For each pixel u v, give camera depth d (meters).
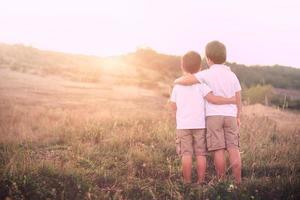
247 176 4.49
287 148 5.16
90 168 4.37
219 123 4.00
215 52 4.12
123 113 6.00
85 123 5.50
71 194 3.63
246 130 5.91
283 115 6.56
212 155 4.85
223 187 3.61
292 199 3.65
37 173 3.90
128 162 4.54
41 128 5.21
